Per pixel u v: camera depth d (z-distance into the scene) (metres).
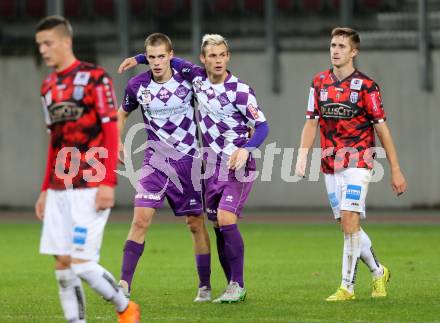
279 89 62.53
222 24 64.69
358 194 25.02
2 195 65.44
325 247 40.97
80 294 19.34
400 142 61.09
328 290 27.86
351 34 24.88
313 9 65.56
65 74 18.80
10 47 65.12
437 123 60.62
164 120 25.30
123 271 24.88
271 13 62.28
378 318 22.45
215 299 26.25
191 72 25.09
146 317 22.91
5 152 65.38
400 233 46.88
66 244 19.00
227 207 24.59
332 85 25.12
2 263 36.19
